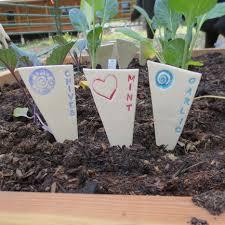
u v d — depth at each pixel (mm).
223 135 328
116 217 183
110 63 395
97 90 268
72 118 299
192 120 354
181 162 271
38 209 193
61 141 305
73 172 260
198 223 178
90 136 323
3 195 207
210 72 569
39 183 260
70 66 276
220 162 267
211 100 418
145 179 250
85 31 491
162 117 284
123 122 280
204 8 309
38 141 312
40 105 288
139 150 285
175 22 425
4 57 341
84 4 519
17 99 456
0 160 288
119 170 262
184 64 362
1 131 342
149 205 192
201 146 306
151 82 273
